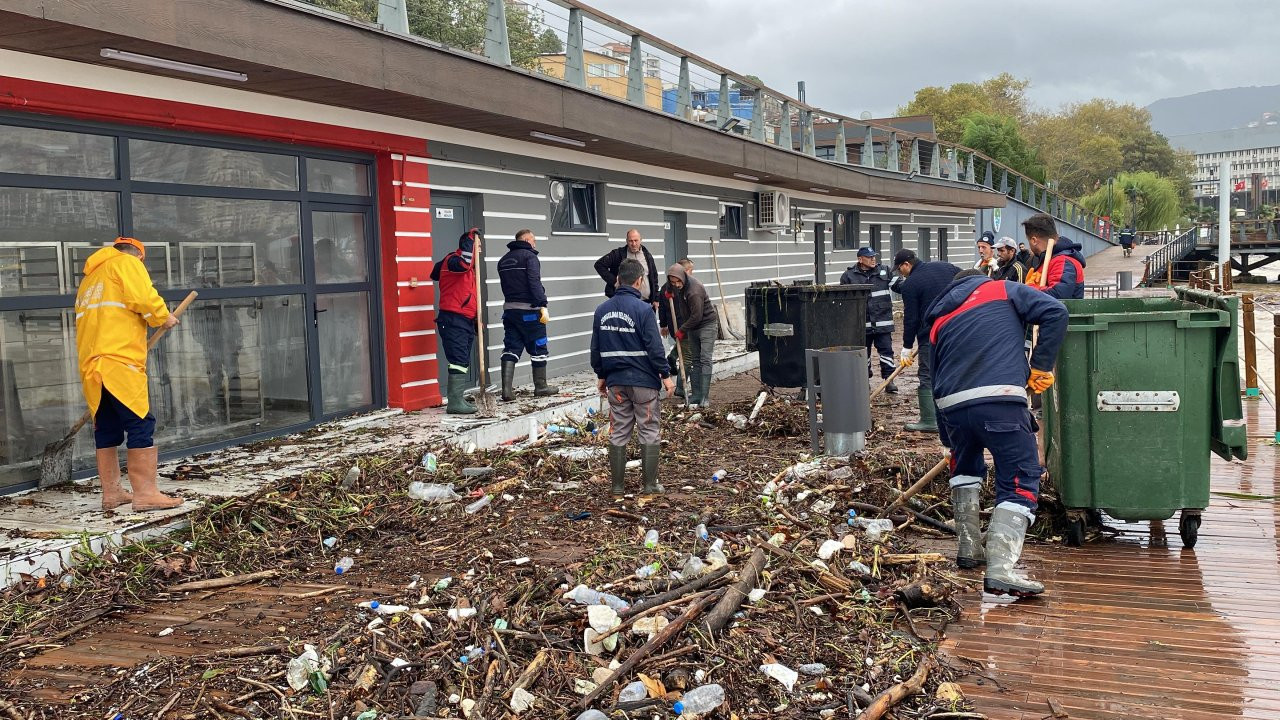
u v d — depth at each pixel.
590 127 10.84
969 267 32.38
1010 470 4.72
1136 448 5.26
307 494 6.26
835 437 7.75
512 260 10.16
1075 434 5.34
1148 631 4.14
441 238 10.27
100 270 5.64
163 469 6.85
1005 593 4.69
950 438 5.08
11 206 6.13
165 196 7.18
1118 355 5.24
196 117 7.26
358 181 9.12
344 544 5.67
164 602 4.76
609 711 3.41
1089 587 4.75
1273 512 5.98
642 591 4.51
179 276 7.30
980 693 3.59
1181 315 5.16
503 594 4.55
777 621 4.24
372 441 7.94
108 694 3.65
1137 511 5.29
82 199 6.57
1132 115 97.50
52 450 6.27
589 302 13.09
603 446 8.30
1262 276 45.72
